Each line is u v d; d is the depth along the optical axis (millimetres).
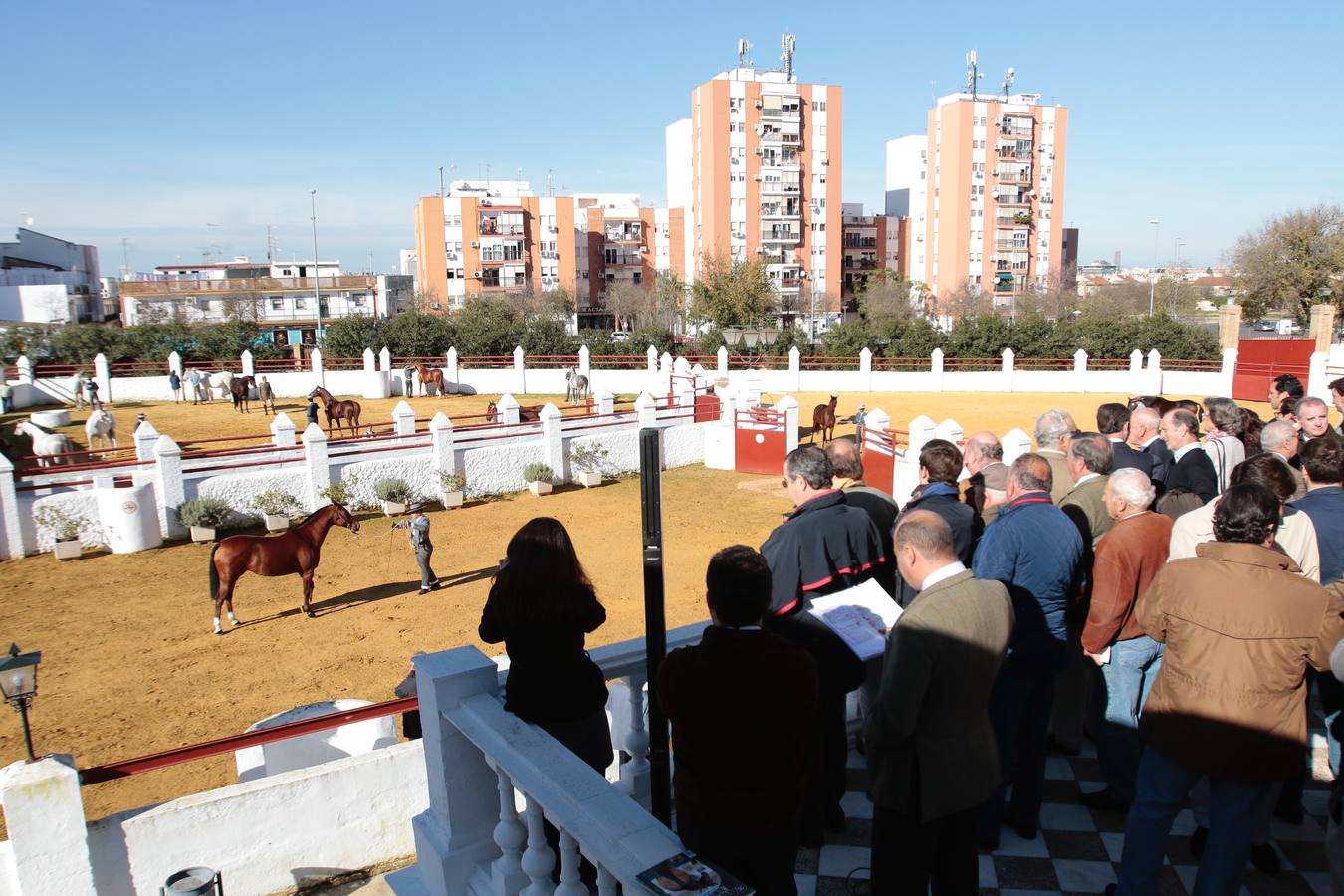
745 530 20703
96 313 82688
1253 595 3463
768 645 3002
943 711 3508
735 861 3037
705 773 3000
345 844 5957
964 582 3490
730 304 64750
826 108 96812
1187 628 3600
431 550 17781
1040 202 102000
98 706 11961
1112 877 4273
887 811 3688
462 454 23766
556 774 3418
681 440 27953
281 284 80625
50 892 5039
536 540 3959
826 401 38281
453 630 14719
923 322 45406
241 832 5598
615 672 4547
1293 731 3479
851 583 4430
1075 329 44312
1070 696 5523
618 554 19000
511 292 93125
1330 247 57000
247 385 36000
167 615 15570
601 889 3127
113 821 5250
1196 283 133625
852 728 5645
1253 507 3559
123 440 29188
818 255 99625
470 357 43688
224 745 5359
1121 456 6688
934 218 101938
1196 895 3727
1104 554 4500
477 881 4168
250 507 21094
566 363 45375
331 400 28797
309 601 15422
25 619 15422
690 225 102625
